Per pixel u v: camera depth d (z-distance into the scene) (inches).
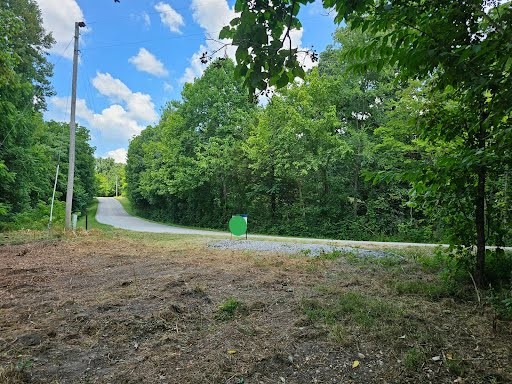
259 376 94.4
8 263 265.9
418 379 92.9
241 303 152.6
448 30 87.0
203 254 314.7
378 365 100.2
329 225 686.5
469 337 117.2
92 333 121.7
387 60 96.8
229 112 869.8
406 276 211.6
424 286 175.5
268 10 72.4
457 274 184.1
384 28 92.7
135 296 166.6
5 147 596.1
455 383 90.9
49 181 909.2
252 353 106.6
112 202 2377.0
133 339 117.3
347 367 99.4
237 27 73.5
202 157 838.5
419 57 89.0
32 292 178.1
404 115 473.1
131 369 97.0
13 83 455.5
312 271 229.1
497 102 90.5
